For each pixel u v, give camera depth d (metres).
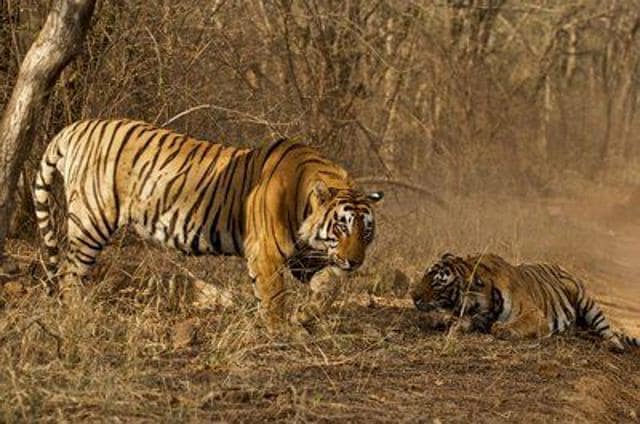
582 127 43.78
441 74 26.41
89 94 15.86
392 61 22.67
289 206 12.18
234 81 17.61
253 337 11.58
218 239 12.71
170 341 11.52
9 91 15.79
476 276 13.15
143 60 16.16
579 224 28.73
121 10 16.02
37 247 15.56
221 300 13.52
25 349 9.88
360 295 15.04
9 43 15.94
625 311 18.48
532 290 13.59
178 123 16.67
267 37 19.58
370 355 11.61
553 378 11.61
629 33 48.16
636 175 43.72
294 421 8.95
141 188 12.83
